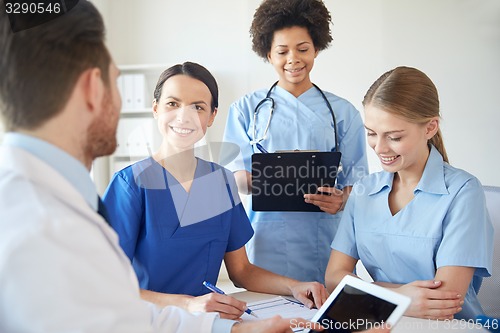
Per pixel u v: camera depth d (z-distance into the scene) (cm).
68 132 53
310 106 159
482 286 126
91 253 46
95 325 44
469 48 277
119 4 314
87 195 56
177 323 77
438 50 280
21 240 42
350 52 288
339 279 111
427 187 103
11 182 47
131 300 49
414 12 281
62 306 42
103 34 55
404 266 105
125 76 283
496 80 274
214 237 112
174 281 111
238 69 305
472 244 95
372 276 114
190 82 112
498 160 278
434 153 107
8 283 42
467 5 275
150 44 313
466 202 99
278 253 150
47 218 45
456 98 280
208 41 308
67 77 51
